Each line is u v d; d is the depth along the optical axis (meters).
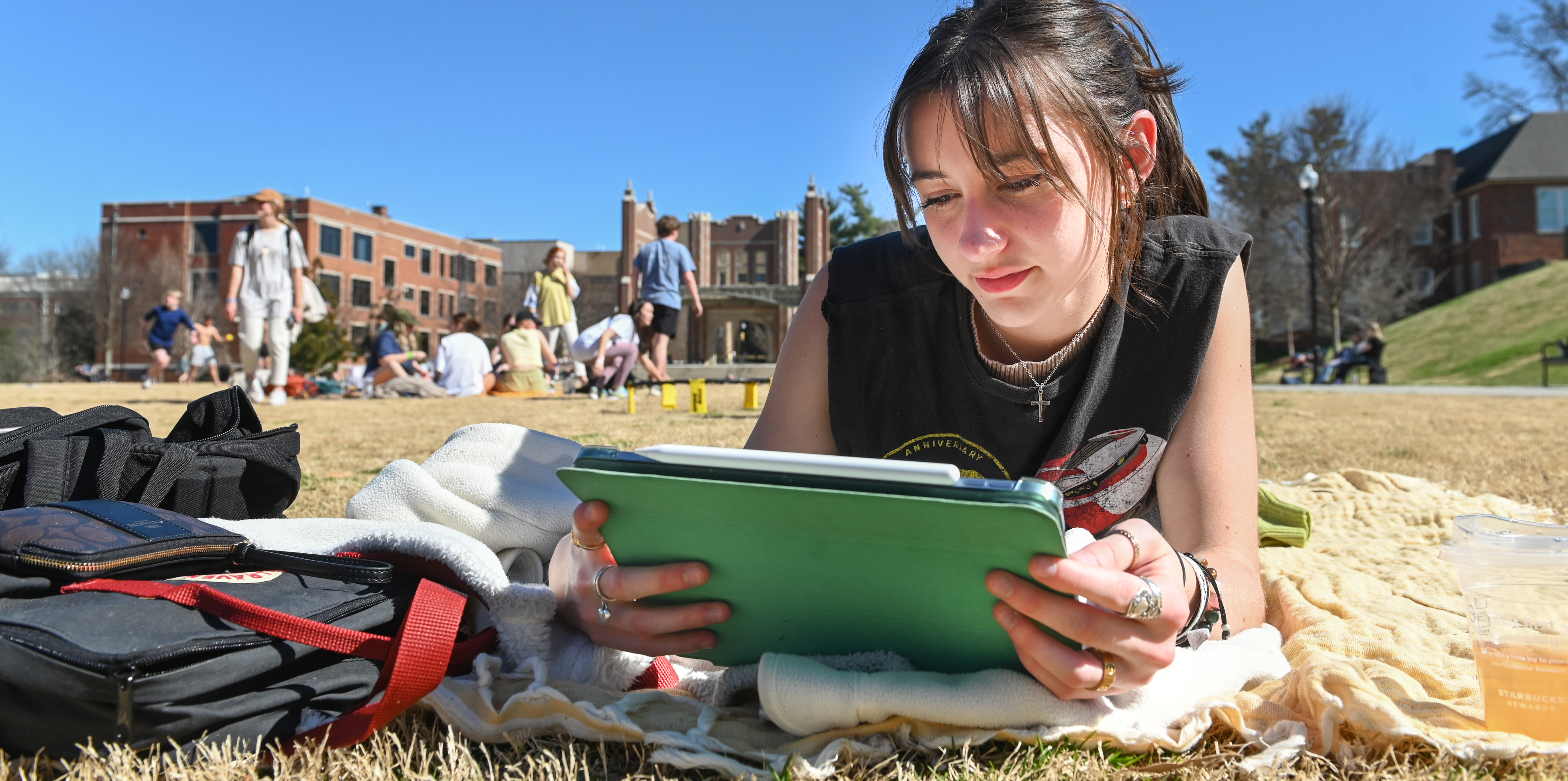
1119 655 1.15
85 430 1.72
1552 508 3.22
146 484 1.73
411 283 56.47
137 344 46.88
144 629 1.19
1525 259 43.97
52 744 1.20
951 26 1.35
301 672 1.32
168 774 1.14
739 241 59.19
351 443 5.46
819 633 1.32
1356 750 1.23
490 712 1.35
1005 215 1.27
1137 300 1.54
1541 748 1.14
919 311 1.65
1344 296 41.81
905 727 1.28
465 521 1.75
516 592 1.51
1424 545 2.43
